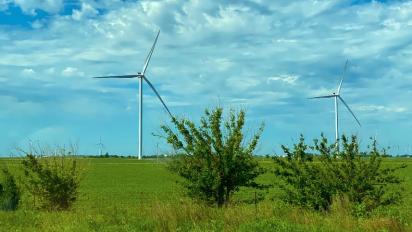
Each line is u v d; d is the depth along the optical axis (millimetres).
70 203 28797
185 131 25141
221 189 25047
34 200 28719
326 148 23344
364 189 22422
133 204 33875
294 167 23578
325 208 22516
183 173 25297
